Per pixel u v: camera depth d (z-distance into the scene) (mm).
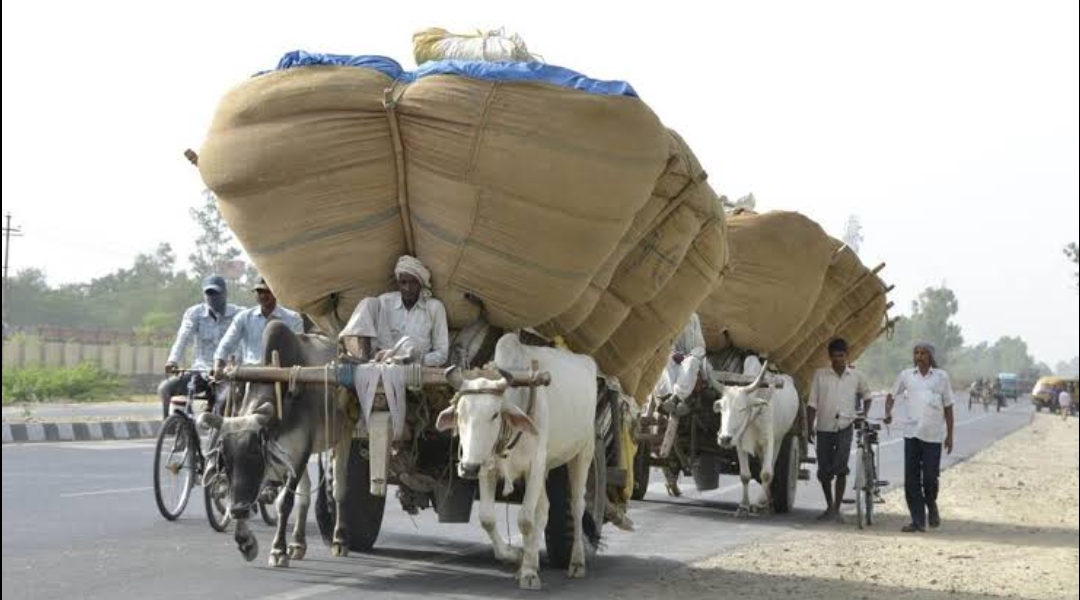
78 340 60312
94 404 40531
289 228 8742
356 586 8898
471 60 9281
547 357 9359
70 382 43188
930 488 14391
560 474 9875
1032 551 12781
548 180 8578
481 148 8539
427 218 8711
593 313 10227
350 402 8859
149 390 50031
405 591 8750
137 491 14734
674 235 10258
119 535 11062
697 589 9398
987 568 11422
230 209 8906
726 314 15102
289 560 9805
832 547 12359
